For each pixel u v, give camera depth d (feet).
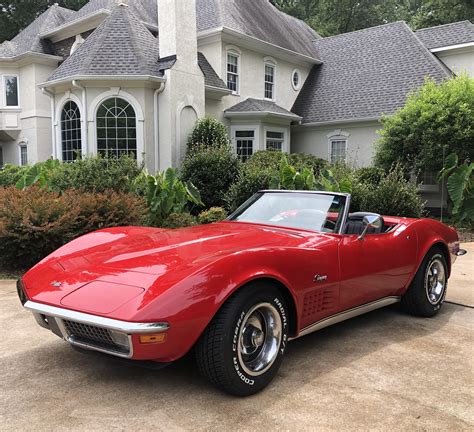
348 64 66.39
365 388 9.57
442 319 14.76
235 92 56.85
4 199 21.40
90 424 8.00
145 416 8.29
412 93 47.47
